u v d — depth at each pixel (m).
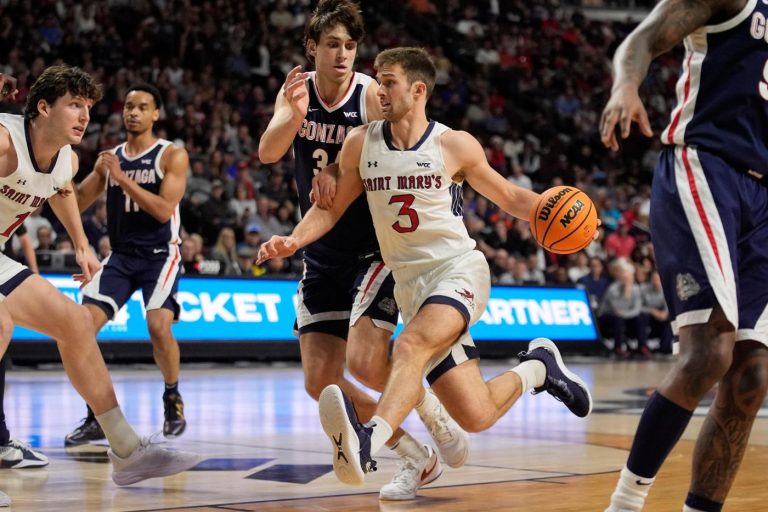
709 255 3.27
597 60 24.19
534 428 6.85
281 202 15.32
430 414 4.32
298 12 20.45
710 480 3.38
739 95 3.37
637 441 3.35
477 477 4.79
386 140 4.09
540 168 19.83
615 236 17.27
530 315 14.57
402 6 22.86
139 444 4.40
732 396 3.36
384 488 4.23
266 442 6.03
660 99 23.34
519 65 22.95
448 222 4.10
